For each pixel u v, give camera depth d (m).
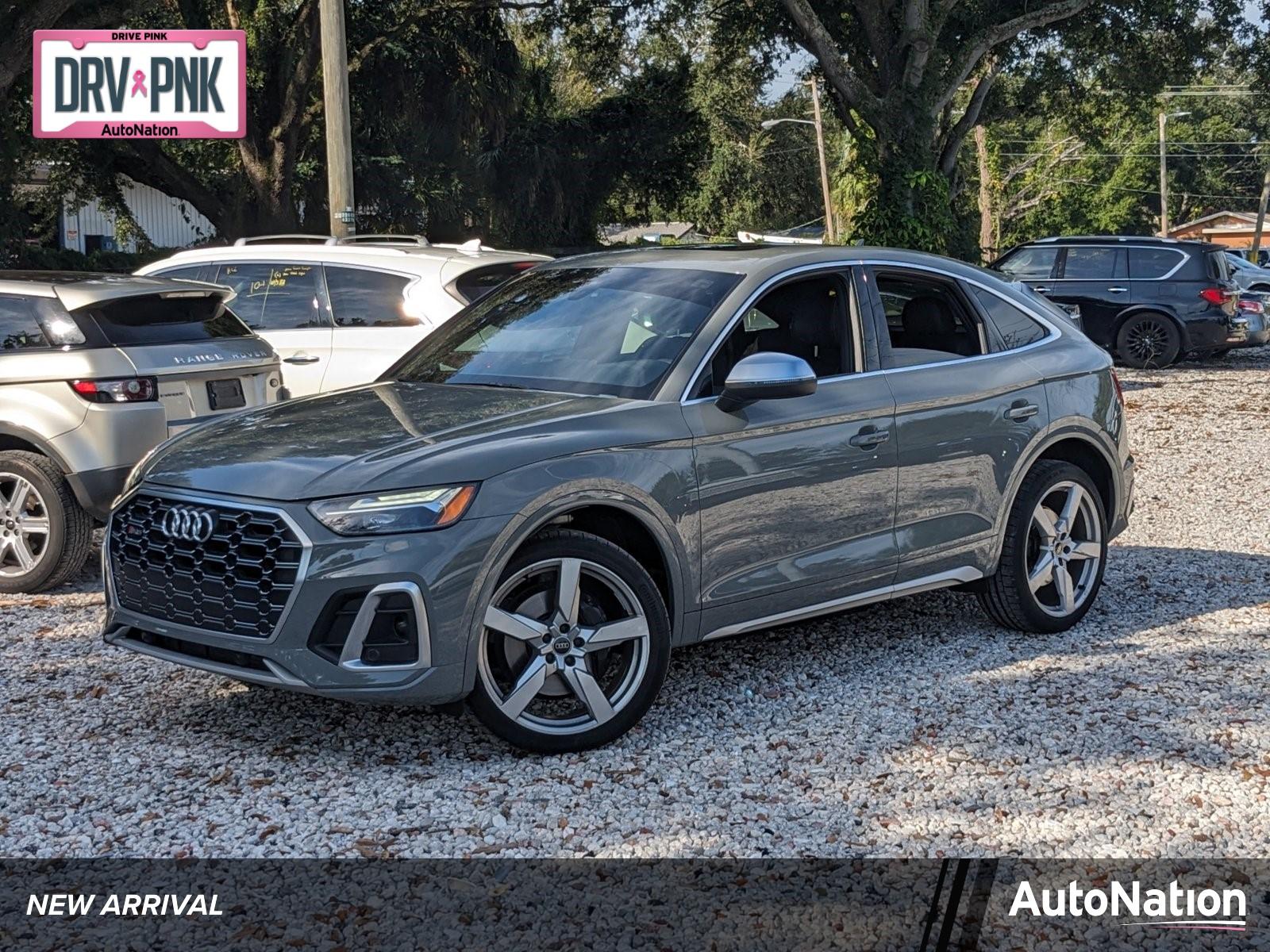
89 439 6.90
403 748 4.64
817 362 5.39
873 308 5.61
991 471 5.83
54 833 3.95
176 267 9.20
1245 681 5.42
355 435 4.63
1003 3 29.11
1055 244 21.44
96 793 4.25
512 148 33.19
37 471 6.92
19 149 24.92
